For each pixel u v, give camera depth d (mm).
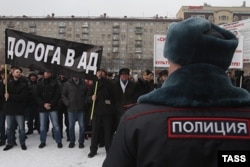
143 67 63406
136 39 83500
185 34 1047
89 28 83375
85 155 6152
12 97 6395
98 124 6023
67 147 6797
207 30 1083
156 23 83062
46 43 6242
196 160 1002
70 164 5570
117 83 6109
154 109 1075
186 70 1064
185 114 1042
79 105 6637
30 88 7754
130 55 83125
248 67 16281
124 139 1095
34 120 8852
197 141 1010
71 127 6727
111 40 83438
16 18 80875
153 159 1030
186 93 1043
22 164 5539
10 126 6523
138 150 1065
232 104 1044
